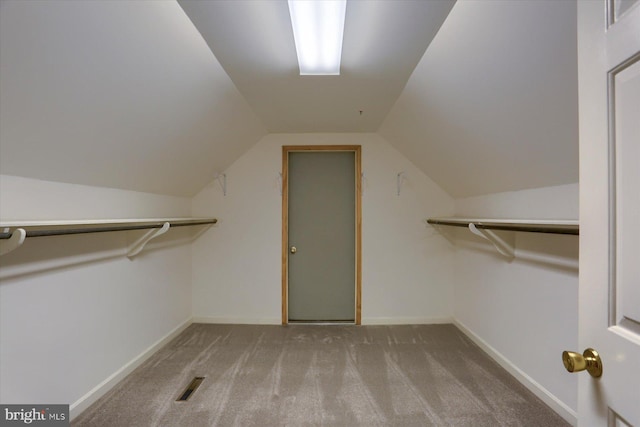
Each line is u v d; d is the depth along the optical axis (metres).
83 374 1.87
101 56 1.29
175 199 3.13
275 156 3.46
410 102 2.39
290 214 3.52
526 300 2.15
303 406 1.90
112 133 1.71
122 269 2.27
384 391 2.07
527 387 2.11
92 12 1.13
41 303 1.61
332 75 2.09
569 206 1.78
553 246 1.89
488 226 2.21
